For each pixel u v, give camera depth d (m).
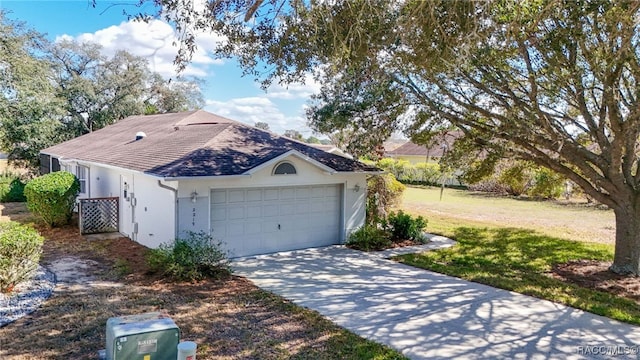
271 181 12.33
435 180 37.69
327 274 10.66
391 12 8.05
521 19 7.22
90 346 6.16
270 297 8.70
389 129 12.30
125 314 7.40
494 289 9.71
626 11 6.88
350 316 7.79
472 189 33.97
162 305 7.96
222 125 15.27
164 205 11.37
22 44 23.88
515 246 14.55
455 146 12.53
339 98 12.08
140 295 8.47
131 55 32.50
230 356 6.03
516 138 10.79
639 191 10.70
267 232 12.62
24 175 27.66
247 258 12.03
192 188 10.94
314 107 13.00
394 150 48.75
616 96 9.27
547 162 11.30
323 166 13.16
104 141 20.03
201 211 11.12
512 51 8.54
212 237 10.90
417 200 27.55
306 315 7.73
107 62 32.38
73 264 10.64
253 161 12.12
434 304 8.59
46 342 6.26
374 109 11.89
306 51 9.99
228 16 8.57
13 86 23.30
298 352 6.21
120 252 11.92
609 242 15.45
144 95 34.97
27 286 8.58
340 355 6.14
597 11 7.33
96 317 7.23
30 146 25.89
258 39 9.91
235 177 11.32
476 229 17.55
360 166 14.44
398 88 11.03
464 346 6.63
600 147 10.73
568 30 7.79
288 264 11.52
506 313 8.16
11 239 8.17
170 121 19.89
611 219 20.83
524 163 13.56
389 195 16.81
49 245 12.71
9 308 7.43
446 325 7.48
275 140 14.74
